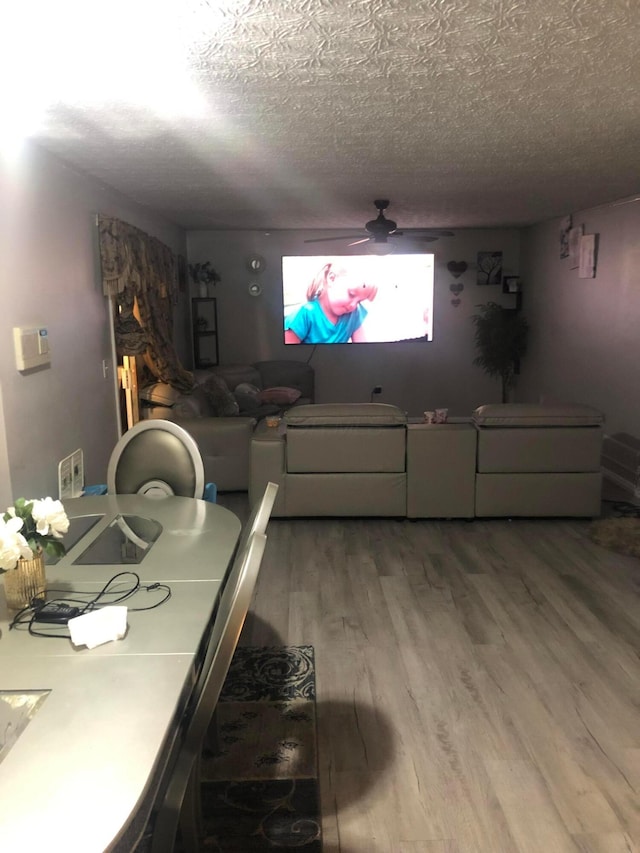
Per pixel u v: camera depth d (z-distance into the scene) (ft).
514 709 8.18
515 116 9.61
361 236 25.75
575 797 6.75
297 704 8.33
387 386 27.25
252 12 5.96
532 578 11.85
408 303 26.58
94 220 13.76
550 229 23.07
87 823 3.43
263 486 14.52
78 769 3.84
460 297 26.71
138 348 15.43
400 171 13.76
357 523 14.76
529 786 6.91
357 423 14.24
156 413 17.44
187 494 10.01
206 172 13.38
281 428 15.24
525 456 14.23
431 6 5.90
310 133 10.37
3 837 3.34
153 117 9.25
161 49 6.82
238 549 7.34
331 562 12.70
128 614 5.80
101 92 8.16
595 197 17.60
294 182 14.87
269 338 26.81
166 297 19.51
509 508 14.48
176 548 7.41
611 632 9.96
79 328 12.78
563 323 22.03
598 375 19.48
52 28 6.29
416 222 23.30
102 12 5.95
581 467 14.28
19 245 10.11
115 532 8.06
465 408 27.40
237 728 7.89
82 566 6.93
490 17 6.15
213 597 6.15
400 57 7.15
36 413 10.66
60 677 4.81
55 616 5.63
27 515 5.84
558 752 7.41
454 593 11.32
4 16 6.03
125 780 3.75
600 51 7.07
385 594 11.33
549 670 9.00
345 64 7.34
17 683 4.73
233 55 7.00
